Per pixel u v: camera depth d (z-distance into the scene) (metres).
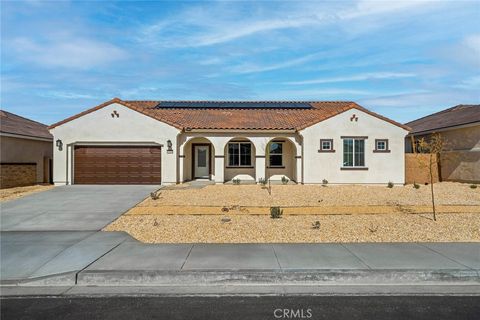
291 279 6.36
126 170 20.16
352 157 20.25
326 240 8.80
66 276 6.37
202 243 8.52
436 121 26.67
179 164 20.58
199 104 26.52
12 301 5.59
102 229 10.12
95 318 4.98
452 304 5.40
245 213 12.03
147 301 5.55
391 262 6.90
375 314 5.05
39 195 15.88
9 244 8.49
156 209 12.75
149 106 26.38
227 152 22.09
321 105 27.31
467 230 9.71
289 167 22.17
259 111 24.95
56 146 19.92
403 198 15.22
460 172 21.45
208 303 5.46
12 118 25.14
